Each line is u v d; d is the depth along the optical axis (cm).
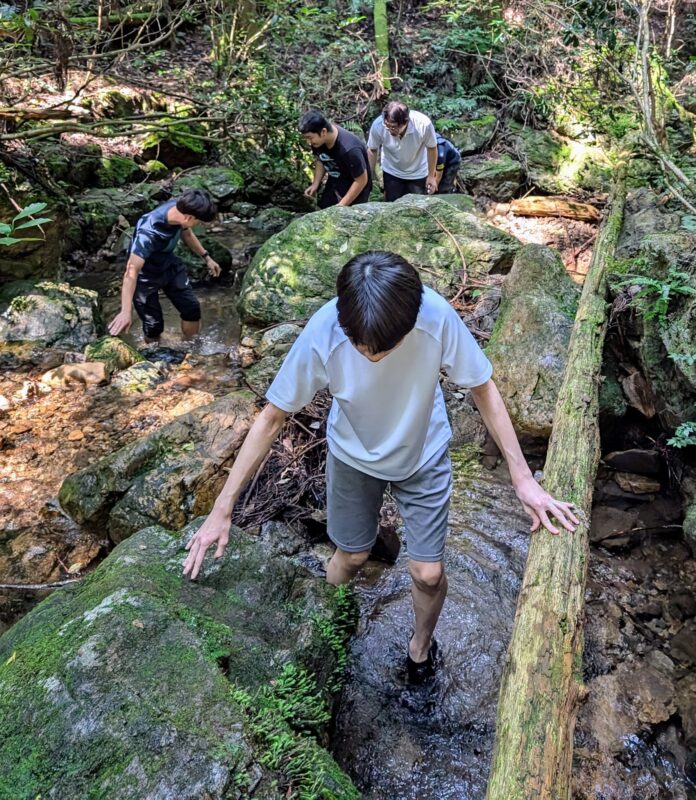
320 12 820
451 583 274
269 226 662
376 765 211
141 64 648
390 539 282
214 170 698
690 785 211
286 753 156
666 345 318
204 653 170
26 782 145
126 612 177
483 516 312
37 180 511
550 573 188
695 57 717
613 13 633
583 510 219
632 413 354
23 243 484
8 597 266
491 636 253
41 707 156
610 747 219
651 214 480
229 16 716
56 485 322
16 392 388
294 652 194
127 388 397
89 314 448
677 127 701
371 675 238
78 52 553
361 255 149
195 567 192
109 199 621
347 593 234
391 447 186
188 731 150
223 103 604
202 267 545
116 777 142
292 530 302
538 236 614
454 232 484
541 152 718
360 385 173
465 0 863
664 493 325
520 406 344
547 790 143
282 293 470
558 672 165
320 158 519
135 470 297
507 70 791
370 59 809
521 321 376
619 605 271
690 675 244
